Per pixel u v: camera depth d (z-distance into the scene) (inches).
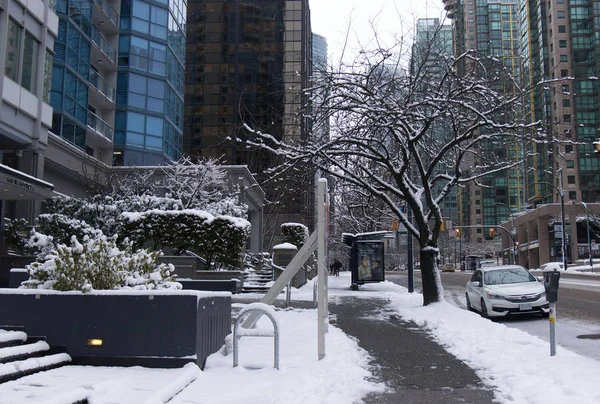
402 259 3934.5
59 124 1066.7
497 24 1268.5
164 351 294.2
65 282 311.0
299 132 911.7
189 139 2359.7
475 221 3548.2
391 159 749.3
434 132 805.2
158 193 1210.0
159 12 1512.1
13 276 537.6
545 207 2938.0
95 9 1310.3
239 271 824.9
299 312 601.9
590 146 2504.9
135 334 297.6
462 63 674.8
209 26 2425.0
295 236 1203.9
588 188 2807.6
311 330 449.7
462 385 275.6
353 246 1111.6
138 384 252.1
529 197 3319.4
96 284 325.4
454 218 3897.6
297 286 1085.1
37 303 305.3
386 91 642.2
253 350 351.9
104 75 1422.2
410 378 292.2
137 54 1454.2
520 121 655.1
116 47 1437.0
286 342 385.1
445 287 1224.8
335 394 247.1
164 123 1481.3
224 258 816.9
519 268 648.4
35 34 864.3
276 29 1964.8
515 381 269.1
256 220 1539.1
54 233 826.2
